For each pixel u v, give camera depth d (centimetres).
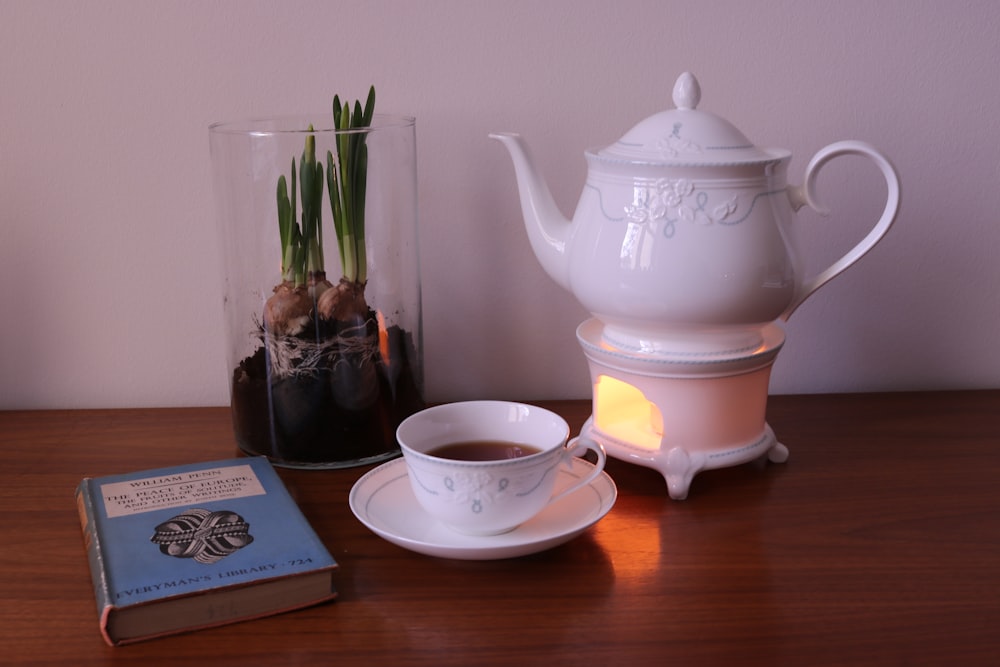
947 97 89
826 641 54
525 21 86
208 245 91
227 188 74
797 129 90
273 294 74
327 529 67
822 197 92
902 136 90
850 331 96
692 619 56
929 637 54
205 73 87
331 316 74
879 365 97
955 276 94
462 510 61
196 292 92
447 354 95
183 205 90
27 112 87
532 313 94
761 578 61
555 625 56
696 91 69
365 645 54
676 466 72
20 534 67
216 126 76
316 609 58
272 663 52
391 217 76
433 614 57
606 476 71
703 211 66
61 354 93
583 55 87
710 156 66
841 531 67
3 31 85
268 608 57
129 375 94
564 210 91
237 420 80
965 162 91
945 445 83
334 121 77
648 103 88
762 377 73
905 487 74
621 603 58
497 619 56
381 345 77
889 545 65
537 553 64
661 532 67
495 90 88
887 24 87
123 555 59
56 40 85
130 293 92
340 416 76
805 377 97
